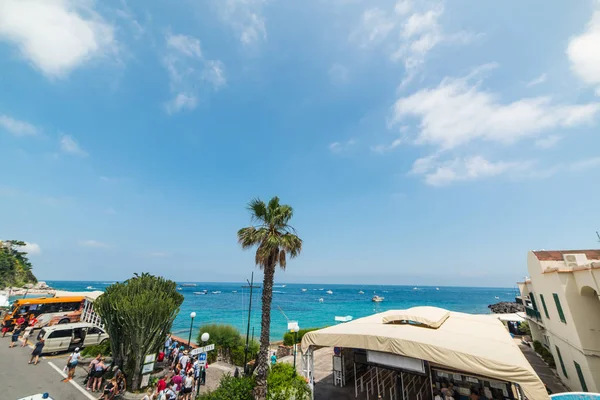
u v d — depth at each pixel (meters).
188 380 11.98
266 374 11.84
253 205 13.96
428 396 11.92
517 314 28.06
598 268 9.95
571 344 12.55
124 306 13.20
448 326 11.43
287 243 13.25
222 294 116.12
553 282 13.81
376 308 75.62
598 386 10.73
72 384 12.84
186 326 43.47
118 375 12.41
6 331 21.91
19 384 12.41
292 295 124.81
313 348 11.46
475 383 11.05
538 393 6.73
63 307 25.34
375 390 12.80
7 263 76.81
